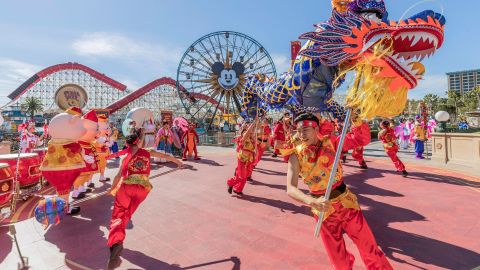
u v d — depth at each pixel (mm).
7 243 4160
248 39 36812
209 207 5742
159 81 53344
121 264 3488
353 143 3137
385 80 2793
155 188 7395
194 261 3543
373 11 3896
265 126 8430
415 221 4680
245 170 6461
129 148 3953
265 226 4656
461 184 7008
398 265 3324
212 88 37469
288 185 2586
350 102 2828
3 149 11602
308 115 2748
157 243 4086
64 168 5227
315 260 3467
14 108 63312
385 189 6691
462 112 82250
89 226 4836
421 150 11938
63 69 56531
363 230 2598
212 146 21328
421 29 2746
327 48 3305
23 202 6453
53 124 5230
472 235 4082
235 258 3588
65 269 3398
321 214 2406
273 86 6996
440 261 3389
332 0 4621
